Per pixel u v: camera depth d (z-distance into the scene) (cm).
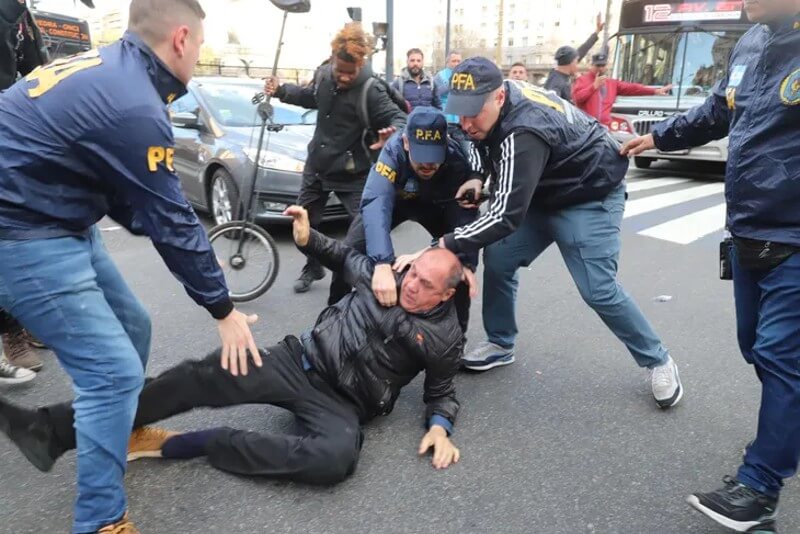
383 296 242
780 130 186
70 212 175
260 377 236
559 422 279
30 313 176
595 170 263
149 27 172
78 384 183
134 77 167
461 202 291
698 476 242
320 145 400
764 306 201
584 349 355
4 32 292
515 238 296
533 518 217
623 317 282
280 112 628
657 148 270
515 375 324
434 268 235
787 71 182
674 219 693
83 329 179
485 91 234
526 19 8225
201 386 232
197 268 184
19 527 206
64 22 1204
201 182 587
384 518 215
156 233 177
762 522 199
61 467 237
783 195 188
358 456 236
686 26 996
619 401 298
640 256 549
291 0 403
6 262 170
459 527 212
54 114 162
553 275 488
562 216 276
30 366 305
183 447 236
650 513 221
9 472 233
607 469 246
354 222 311
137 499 220
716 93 247
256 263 420
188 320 385
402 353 245
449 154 285
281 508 219
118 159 167
